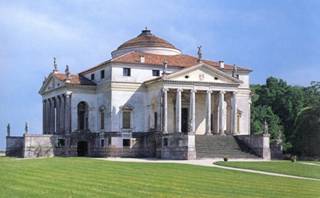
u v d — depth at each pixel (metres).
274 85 172.25
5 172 52.19
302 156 116.00
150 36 134.00
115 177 50.94
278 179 56.66
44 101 136.62
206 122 111.50
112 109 114.38
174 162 82.19
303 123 119.06
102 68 119.56
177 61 122.12
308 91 158.38
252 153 102.75
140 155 113.50
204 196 37.91
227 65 127.62
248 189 44.12
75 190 38.66
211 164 78.38
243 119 124.19
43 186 40.59
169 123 115.00
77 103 120.31
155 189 41.22
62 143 116.50
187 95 115.94
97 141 119.00
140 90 116.75
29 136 111.88
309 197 40.03
